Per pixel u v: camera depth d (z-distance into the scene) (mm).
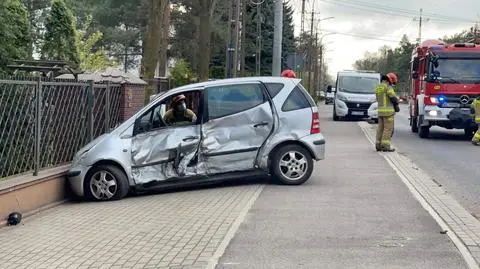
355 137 22984
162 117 11281
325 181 12164
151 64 17703
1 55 14648
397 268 6363
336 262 6605
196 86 11414
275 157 11594
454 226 8227
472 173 13648
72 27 23891
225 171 11375
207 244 7445
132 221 8914
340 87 35281
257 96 11562
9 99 9109
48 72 14992
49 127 10500
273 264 6578
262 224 8445
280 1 24359
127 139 10930
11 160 9305
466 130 23453
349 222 8531
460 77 21953
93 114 12141
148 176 11008
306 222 8547
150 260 6855
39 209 9797
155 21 17672
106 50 52094
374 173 13203
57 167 10750
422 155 17312
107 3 51250
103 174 10781
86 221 9023
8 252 7348
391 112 17391
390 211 9250
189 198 10695
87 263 6820
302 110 11734
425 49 23562
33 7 37500
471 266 6398
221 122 11352
